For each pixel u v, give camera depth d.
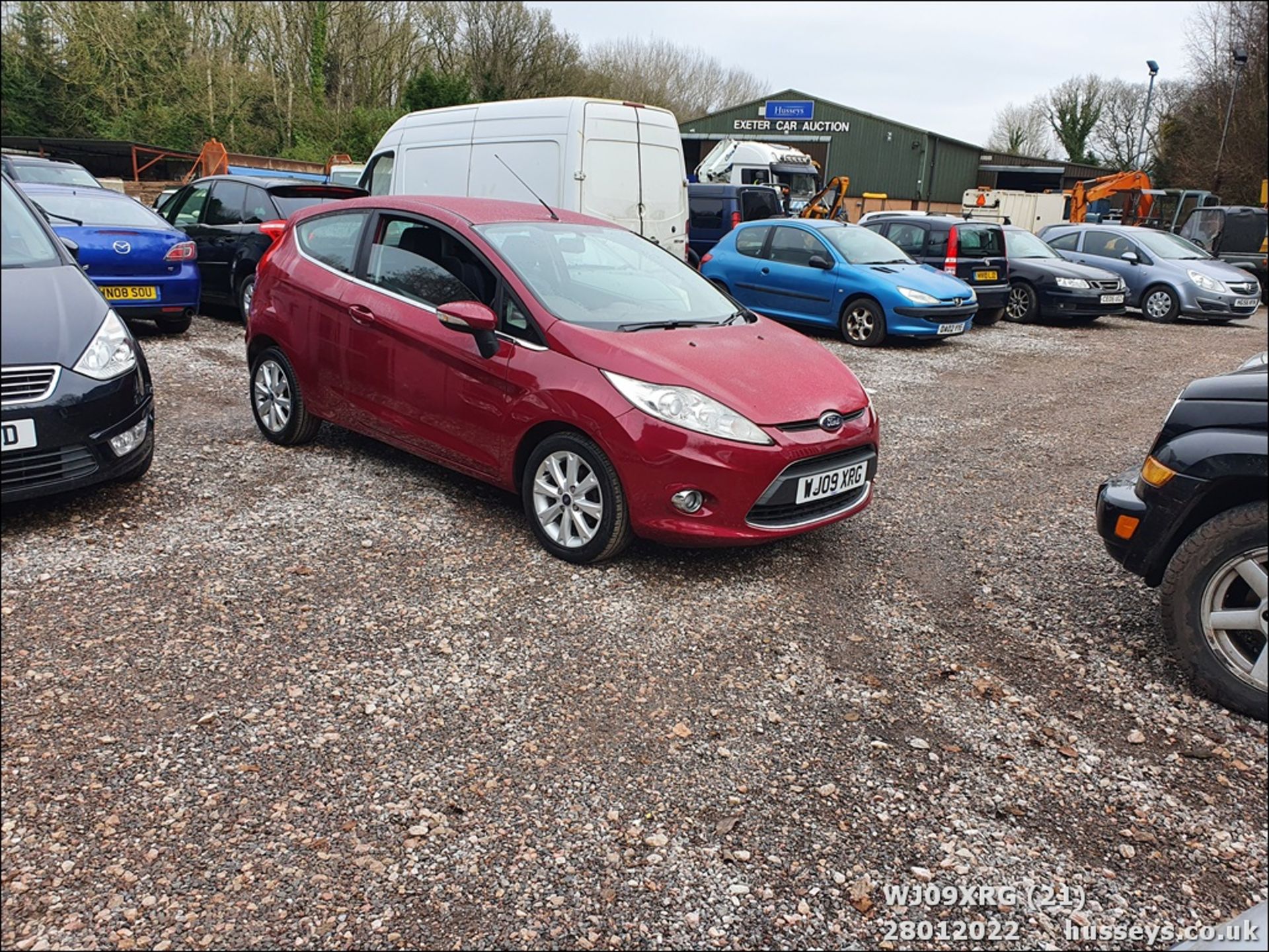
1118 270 16.23
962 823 2.83
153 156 34.12
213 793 2.76
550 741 3.11
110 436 4.59
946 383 9.70
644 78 47.03
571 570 4.39
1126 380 10.31
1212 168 25.64
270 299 5.83
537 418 4.43
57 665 3.36
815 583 4.43
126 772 2.82
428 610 3.93
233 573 4.15
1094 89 46.47
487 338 4.60
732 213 16.19
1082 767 3.12
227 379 7.88
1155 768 3.13
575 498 4.38
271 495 5.14
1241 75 24.67
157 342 9.34
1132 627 4.10
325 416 5.65
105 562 4.19
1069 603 4.33
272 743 3.00
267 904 2.38
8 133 35.09
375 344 5.16
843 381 4.70
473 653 3.62
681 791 2.90
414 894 2.44
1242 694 3.39
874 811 2.87
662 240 10.51
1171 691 3.59
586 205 9.69
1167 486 3.50
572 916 2.40
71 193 9.41
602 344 4.34
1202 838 2.81
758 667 3.65
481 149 10.37
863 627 4.02
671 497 4.12
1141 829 2.84
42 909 2.32
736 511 4.14
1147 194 28.00
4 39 35.31
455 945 2.29
